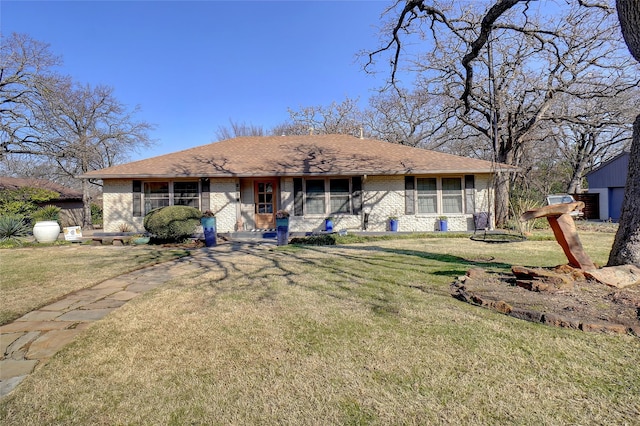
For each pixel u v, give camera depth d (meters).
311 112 30.91
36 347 3.11
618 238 4.36
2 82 15.95
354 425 1.94
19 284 5.58
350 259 7.39
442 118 22.17
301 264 6.92
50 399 2.28
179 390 2.36
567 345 2.82
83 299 4.70
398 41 8.11
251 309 4.04
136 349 3.01
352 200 13.46
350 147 15.46
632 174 4.20
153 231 10.87
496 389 2.25
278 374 2.53
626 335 2.93
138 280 5.83
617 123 14.16
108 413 2.12
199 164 13.59
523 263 6.54
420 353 2.78
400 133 27.55
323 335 3.20
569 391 2.20
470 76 7.58
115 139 24.12
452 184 13.40
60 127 18.23
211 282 5.50
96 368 2.69
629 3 3.97
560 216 4.55
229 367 2.65
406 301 4.18
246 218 14.01
